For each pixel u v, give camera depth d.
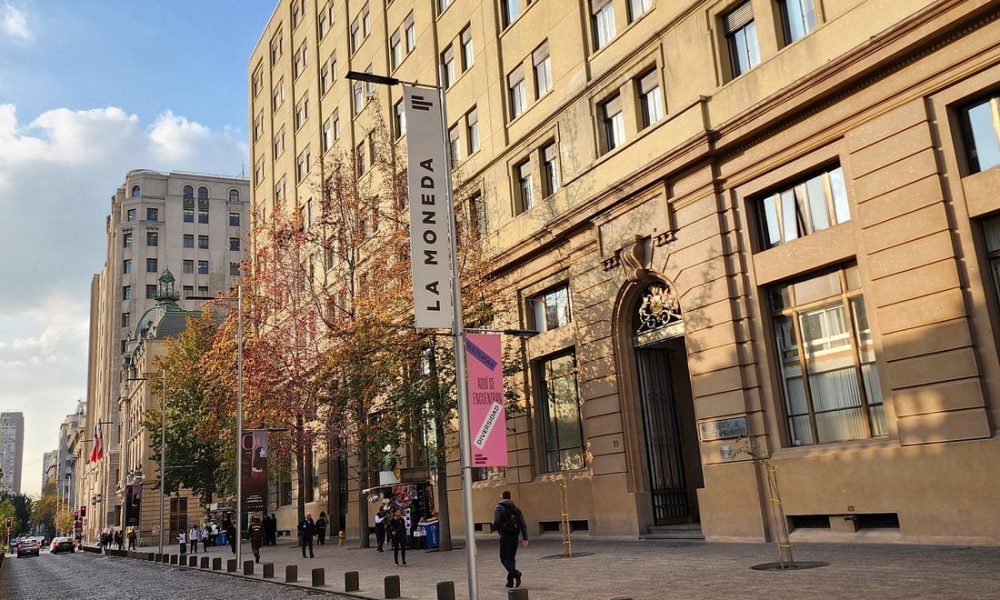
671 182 19.34
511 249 25.19
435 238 13.19
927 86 14.03
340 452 29.69
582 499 22.20
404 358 22.73
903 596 8.65
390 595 13.14
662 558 14.82
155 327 75.56
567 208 23.09
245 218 109.44
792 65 16.58
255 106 57.09
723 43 18.67
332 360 25.47
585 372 21.95
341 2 41.34
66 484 193.62
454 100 29.98
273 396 30.81
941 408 13.46
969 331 13.18
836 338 15.88
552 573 14.14
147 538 67.00
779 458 16.33
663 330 20.06
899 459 14.04
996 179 13.08
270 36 53.84
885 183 14.60
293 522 45.62
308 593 15.76
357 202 28.89
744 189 17.70
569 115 23.36
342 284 32.56
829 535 15.12
